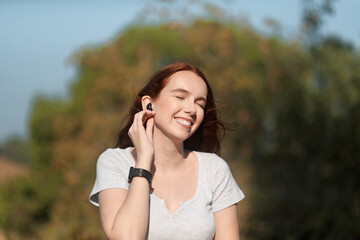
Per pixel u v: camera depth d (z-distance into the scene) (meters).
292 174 9.16
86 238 9.16
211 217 3.43
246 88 9.74
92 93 12.06
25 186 11.27
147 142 3.36
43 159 14.64
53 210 10.50
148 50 12.64
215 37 10.51
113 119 11.20
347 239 7.82
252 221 8.91
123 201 3.31
